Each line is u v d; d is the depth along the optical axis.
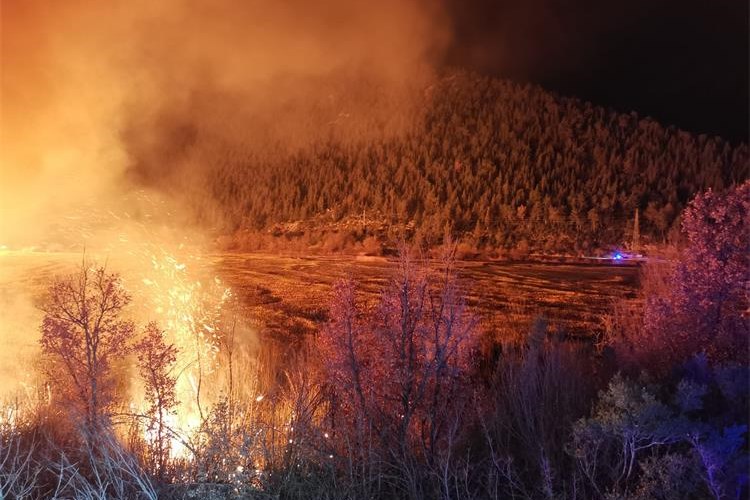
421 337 4.14
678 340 4.76
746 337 4.55
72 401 3.73
